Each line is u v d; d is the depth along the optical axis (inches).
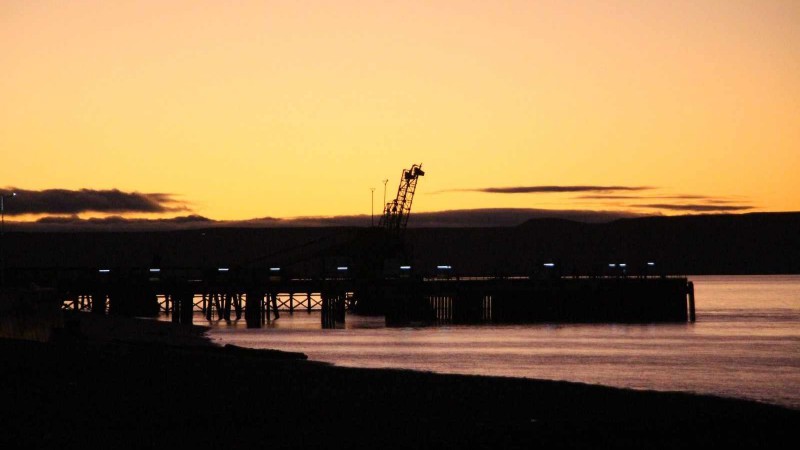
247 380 3152.1
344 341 6141.7
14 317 4148.6
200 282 7869.1
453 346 5782.5
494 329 7401.6
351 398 2856.8
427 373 3410.4
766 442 2389.3
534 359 4985.2
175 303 7824.8
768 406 2802.7
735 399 2940.5
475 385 3120.1
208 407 2650.1
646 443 2353.6
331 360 4891.7
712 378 4185.5
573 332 7066.9
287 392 2938.0
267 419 2513.5
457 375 3358.8
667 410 2728.8
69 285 7687.0
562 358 5036.9
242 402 2741.1
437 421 2534.5
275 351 4313.5
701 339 6441.9
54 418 2450.8
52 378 3036.4
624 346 5861.2
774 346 5910.4
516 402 2829.7
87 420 2439.7
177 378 3137.3
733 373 4397.1
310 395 2893.7
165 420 2466.8
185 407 2637.8
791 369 4579.2
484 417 2598.4
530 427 2474.2
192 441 2249.0
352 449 2214.6
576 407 2763.3
